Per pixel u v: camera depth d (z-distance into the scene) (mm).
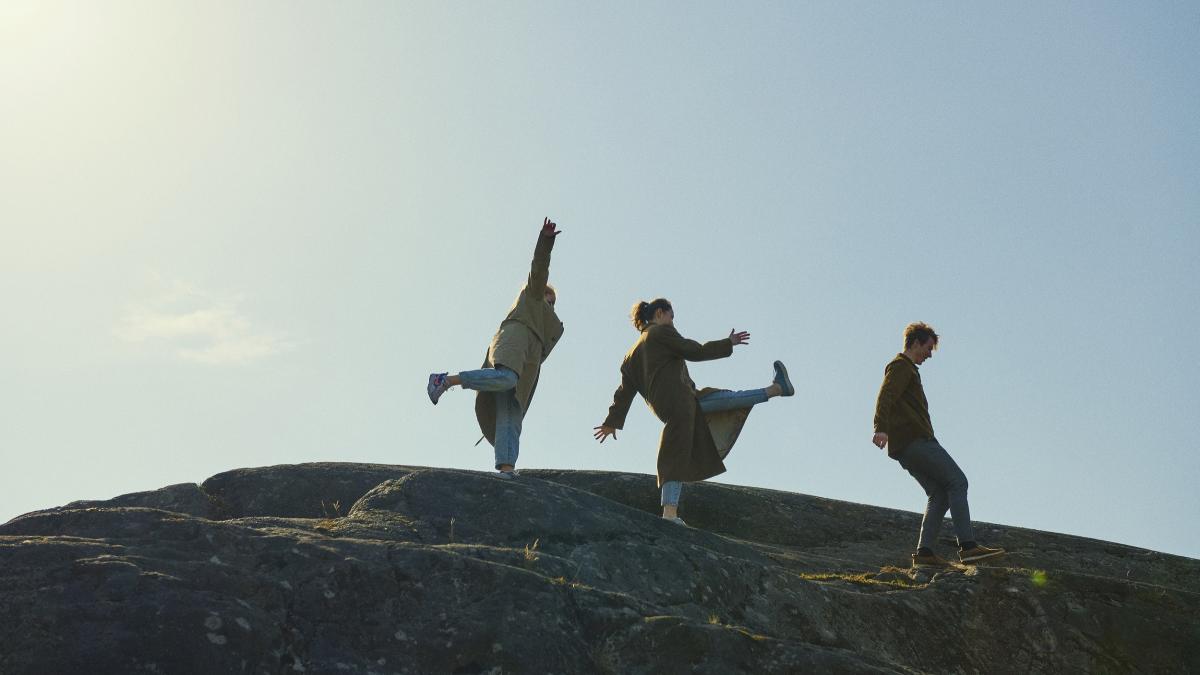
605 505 7102
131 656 4469
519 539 6387
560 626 5262
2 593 4699
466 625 5105
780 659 5379
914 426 8023
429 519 6453
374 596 5188
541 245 7953
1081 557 9844
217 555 5262
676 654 5273
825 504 10297
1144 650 7277
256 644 4715
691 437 8070
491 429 7949
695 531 7422
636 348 8461
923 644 6824
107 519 5469
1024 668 6992
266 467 7848
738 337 8156
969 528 7871
